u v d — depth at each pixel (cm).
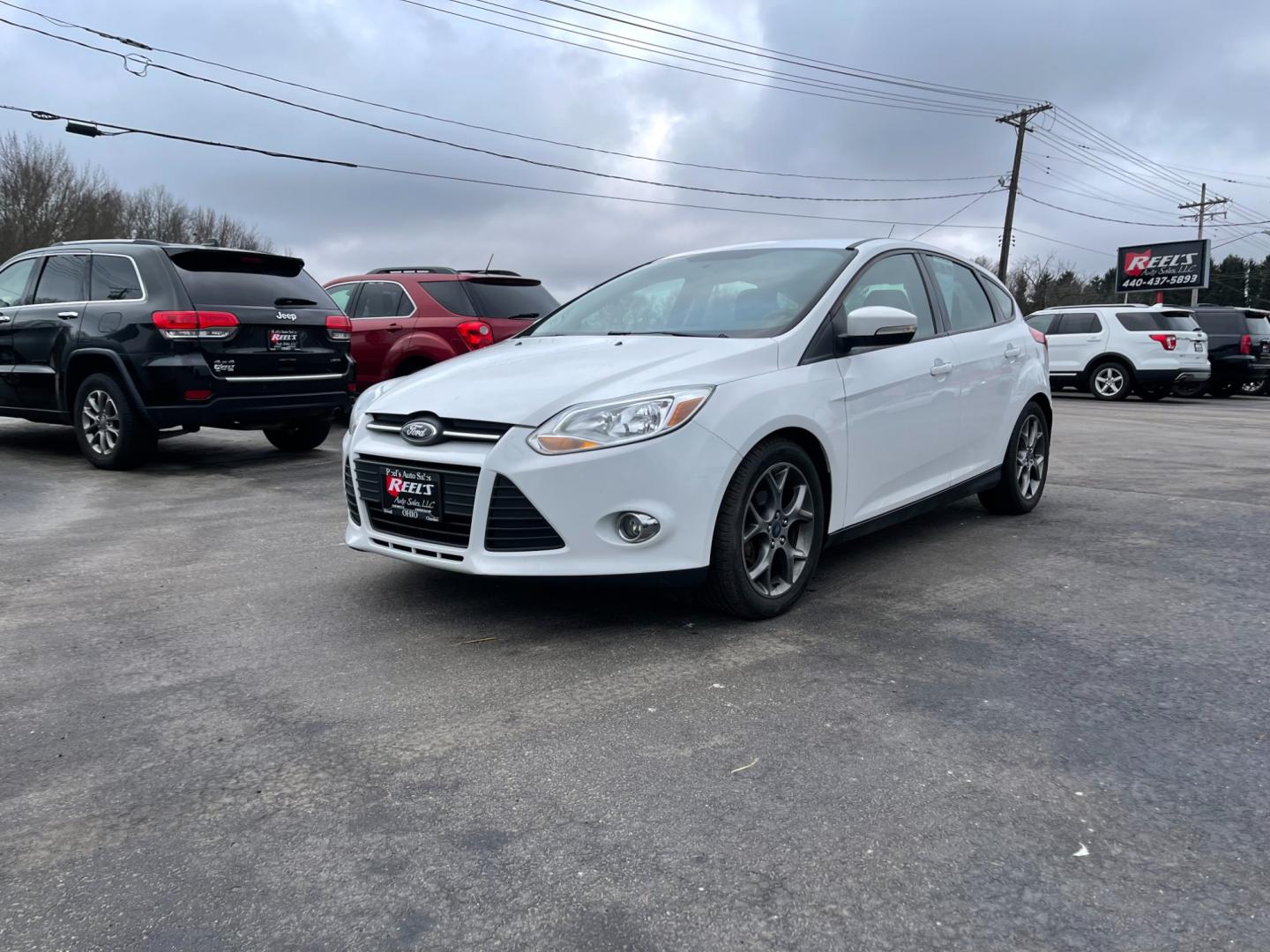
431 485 346
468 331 874
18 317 775
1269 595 405
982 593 407
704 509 337
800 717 281
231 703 294
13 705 293
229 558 470
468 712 286
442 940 184
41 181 4634
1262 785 241
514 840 217
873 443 416
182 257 711
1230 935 183
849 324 395
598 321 458
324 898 197
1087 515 575
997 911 191
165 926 189
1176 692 300
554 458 325
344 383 786
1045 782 243
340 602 395
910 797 235
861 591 409
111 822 227
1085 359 1725
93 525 548
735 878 202
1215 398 1908
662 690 301
